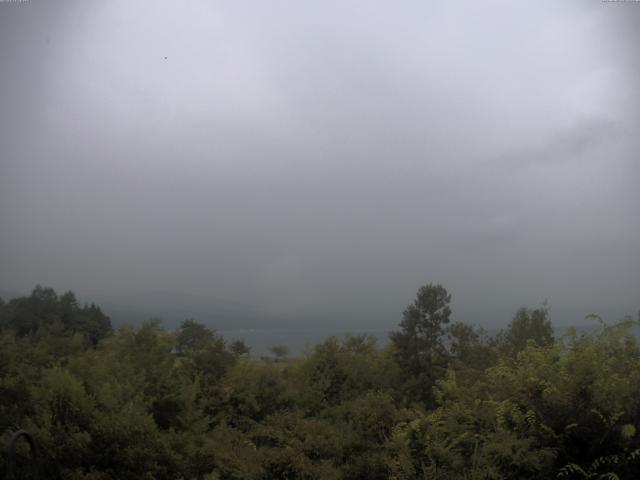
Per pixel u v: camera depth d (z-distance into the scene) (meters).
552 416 6.28
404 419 7.49
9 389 7.77
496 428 6.51
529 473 6.11
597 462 5.86
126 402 8.22
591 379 6.20
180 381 10.31
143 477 7.01
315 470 6.87
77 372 8.71
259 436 8.30
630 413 6.06
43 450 6.72
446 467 6.46
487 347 13.91
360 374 13.37
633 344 6.99
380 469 6.96
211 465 7.81
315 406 11.84
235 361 12.48
